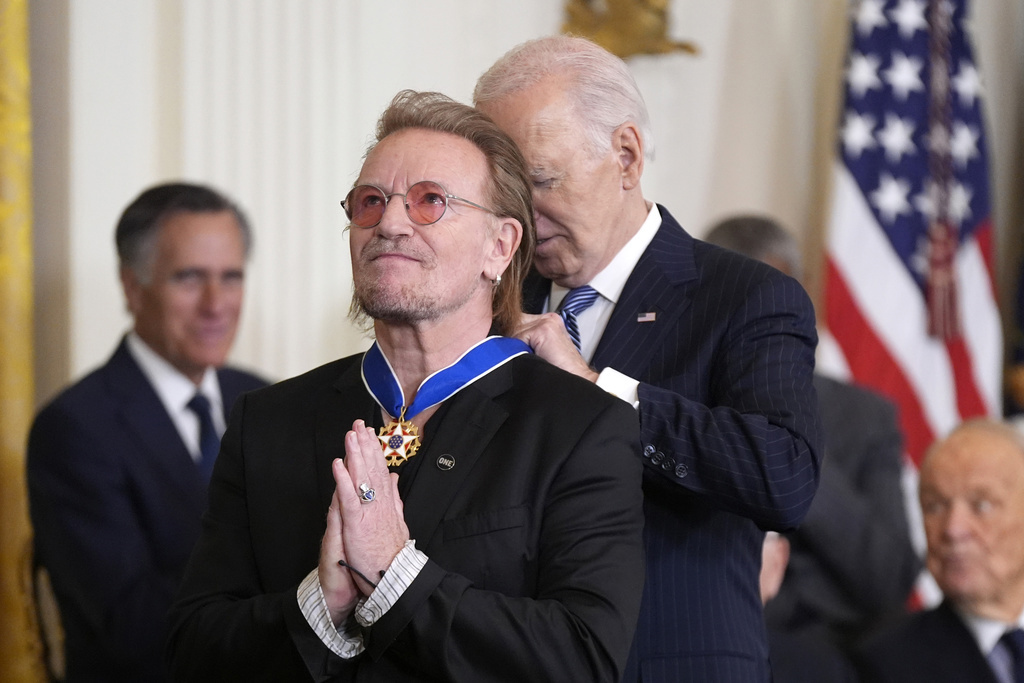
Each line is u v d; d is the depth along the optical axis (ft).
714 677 27.43
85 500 42.78
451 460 24.56
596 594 23.26
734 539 28.99
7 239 54.60
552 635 22.56
